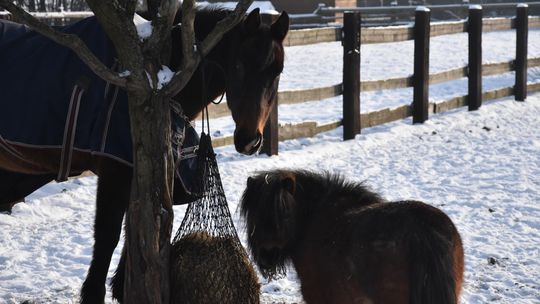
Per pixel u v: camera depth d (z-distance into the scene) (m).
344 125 9.52
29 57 4.17
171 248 3.75
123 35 3.38
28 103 4.07
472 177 7.91
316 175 3.74
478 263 5.17
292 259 3.62
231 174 7.62
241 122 3.84
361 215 3.25
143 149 3.47
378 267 3.02
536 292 4.64
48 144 4.04
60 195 6.83
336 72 16.39
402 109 10.73
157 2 3.80
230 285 3.63
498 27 12.98
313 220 3.53
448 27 11.59
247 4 3.42
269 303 4.48
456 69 11.70
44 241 5.69
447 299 2.85
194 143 4.12
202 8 4.36
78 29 4.17
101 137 3.89
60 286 4.81
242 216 3.69
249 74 3.83
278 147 8.89
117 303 4.54
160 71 3.53
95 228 4.05
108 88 3.92
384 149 9.23
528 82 14.88
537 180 7.79
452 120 11.16
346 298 3.22
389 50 20.09
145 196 3.49
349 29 9.35
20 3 15.18
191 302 3.58
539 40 20.67
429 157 8.86
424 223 2.99
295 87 14.19
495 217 6.35
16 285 4.79
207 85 4.22
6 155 4.16
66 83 4.02
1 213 6.29
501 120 11.50
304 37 9.02
